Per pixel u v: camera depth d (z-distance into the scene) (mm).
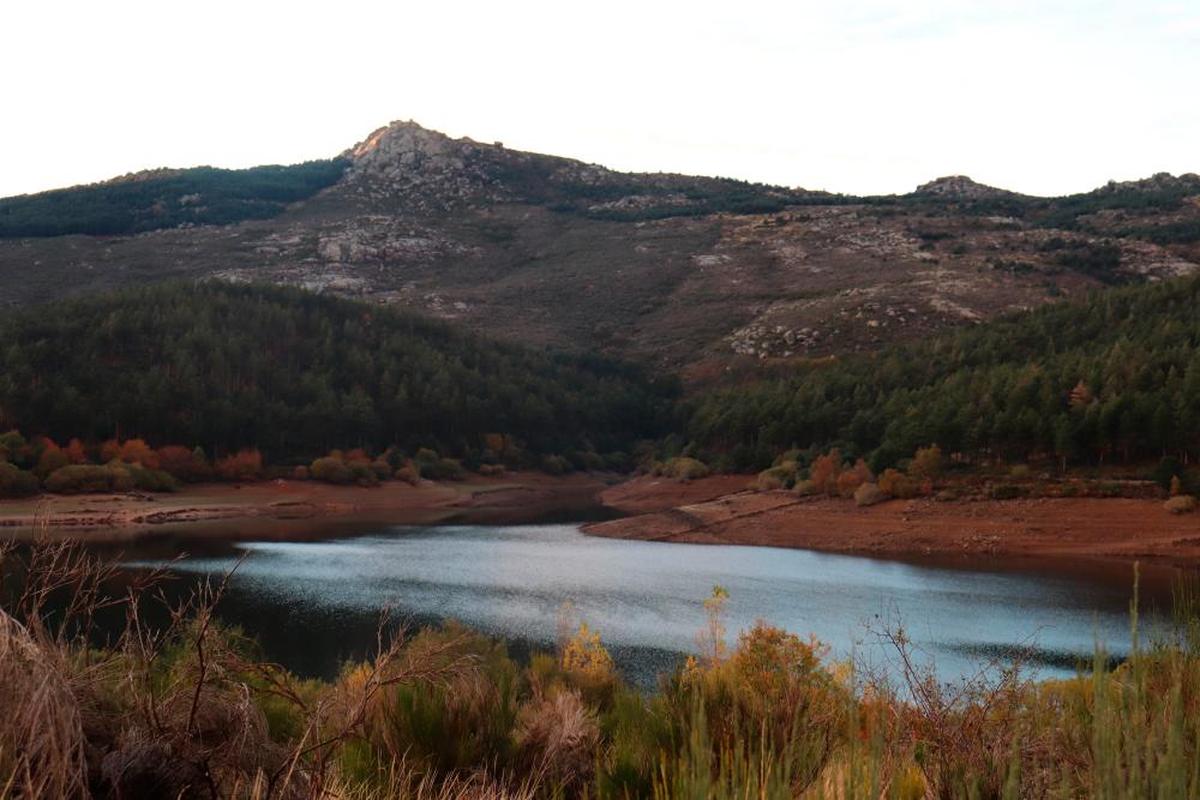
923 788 3725
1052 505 68875
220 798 3229
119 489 87688
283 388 120000
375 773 4652
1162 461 69375
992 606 44250
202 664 3396
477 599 45344
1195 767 2248
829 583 51531
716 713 5012
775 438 104125
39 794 2494
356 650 33625
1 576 3557
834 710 4309
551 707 6156
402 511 96312
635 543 71688
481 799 4766
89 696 3416
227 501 91000
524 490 115062
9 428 93438
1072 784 3111
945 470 80500
